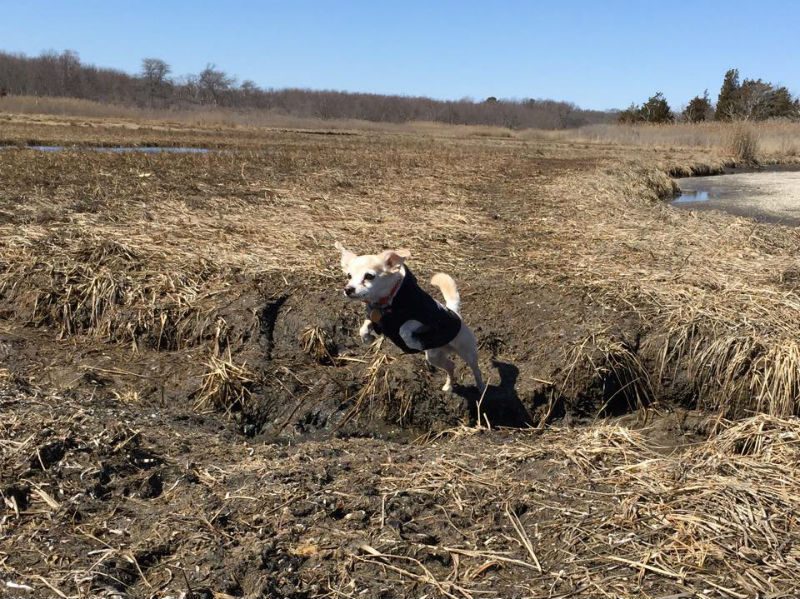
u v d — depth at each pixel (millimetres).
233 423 6016
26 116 45281
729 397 6340
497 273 8406
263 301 7250
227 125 52219
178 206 11680
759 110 58719
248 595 3301
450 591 3400
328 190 14930
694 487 4230
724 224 12133
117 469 4391
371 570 3545
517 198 15203
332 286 7727
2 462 4250
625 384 6551
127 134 32531
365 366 6719
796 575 3424
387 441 5805
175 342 6965
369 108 100062
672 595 3297
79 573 3367
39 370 6312
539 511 4074
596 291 7613
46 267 7703
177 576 3428
